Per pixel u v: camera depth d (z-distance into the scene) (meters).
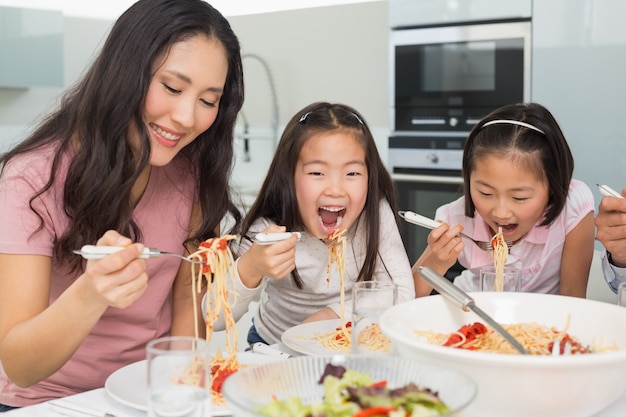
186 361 0.96
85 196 1.41
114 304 1.18
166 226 1.65
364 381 0.97
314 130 1.79
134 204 1.60
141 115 1.39
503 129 1.88
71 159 1.48
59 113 1.55
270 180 1.90
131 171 1.42
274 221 1.92
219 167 1.66
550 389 0.97
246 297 1.59
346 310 1.76
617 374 0.99
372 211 1.88
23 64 4.46
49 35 4.59
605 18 2.94
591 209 2.00
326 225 1.86
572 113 3.06
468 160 1.98
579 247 1.99
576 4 3.00
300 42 4.25
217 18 1.42
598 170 3.04
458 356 0.98
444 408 0.91
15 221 1.42
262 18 4.41
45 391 1.56
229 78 1.59
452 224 2.11
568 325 1.26
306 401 0.99
